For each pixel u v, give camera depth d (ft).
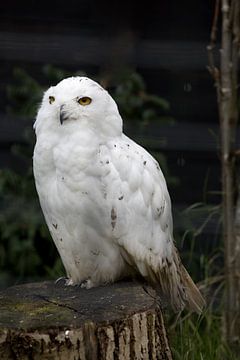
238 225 33.01
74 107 27.86
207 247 37.91
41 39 43.88
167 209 29.30
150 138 41.11
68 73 41.93
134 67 43.52
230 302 32.86
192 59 43.45
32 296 26.58
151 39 44.06
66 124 27.99
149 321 24.85
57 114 28.04
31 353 23.44
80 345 23.62
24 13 44.06
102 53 43.55
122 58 43.42
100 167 27.86
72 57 43.70
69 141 27.96
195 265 37.96
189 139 41.55
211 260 35.60
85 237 28.37
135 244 28.40
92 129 28.09
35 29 44.04
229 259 32.83
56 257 39.88
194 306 30.48
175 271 29.76
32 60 43.86
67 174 27.84
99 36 43.96
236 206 33.22
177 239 38.93
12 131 41.81
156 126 41.16
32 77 43.93
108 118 28.32
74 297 26.37
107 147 28.25
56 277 37.83
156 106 42.55
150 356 24.73
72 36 43.98
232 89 32.40
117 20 44.01
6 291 27.30
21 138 41.88
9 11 44.01
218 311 35.17
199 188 42.09
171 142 41.50
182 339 31.12
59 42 43.80
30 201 40.09
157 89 43.62
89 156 27.76
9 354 23.47
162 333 25.25
